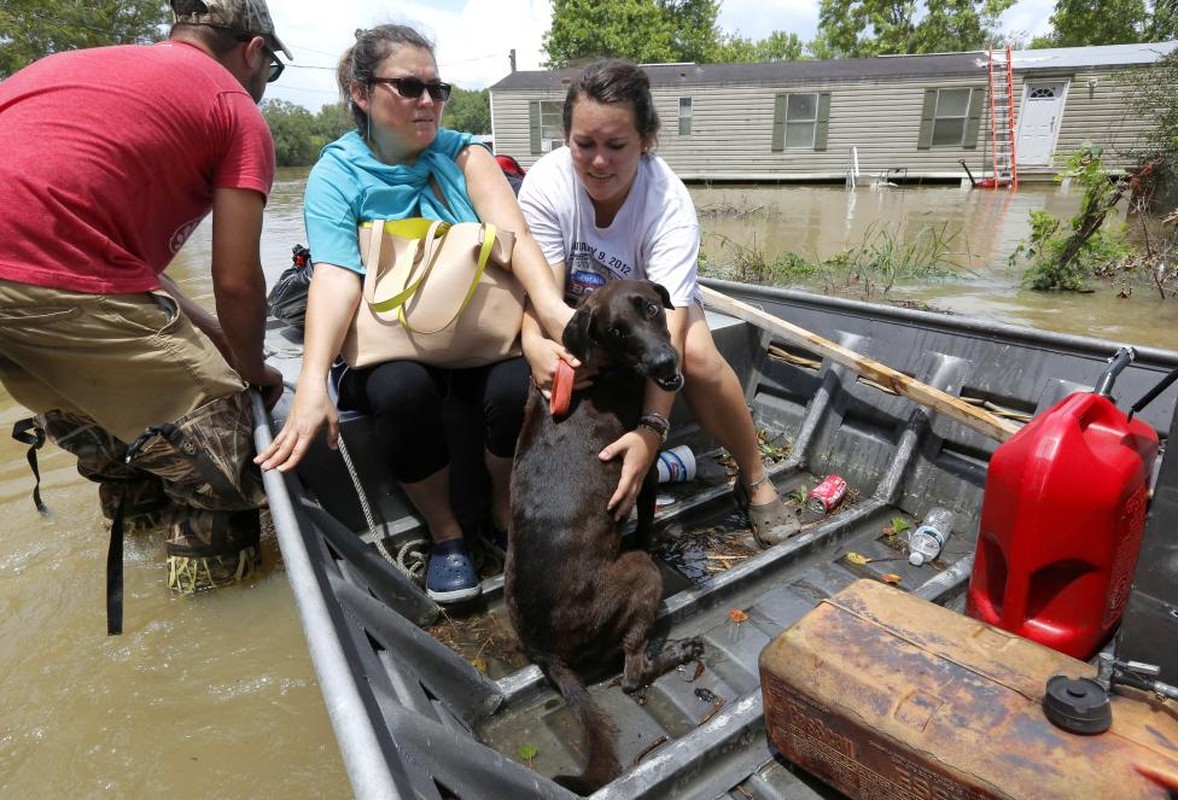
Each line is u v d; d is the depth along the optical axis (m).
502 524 2.79
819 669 1.58
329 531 2.18
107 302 2.23
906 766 1.43
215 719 2.39
